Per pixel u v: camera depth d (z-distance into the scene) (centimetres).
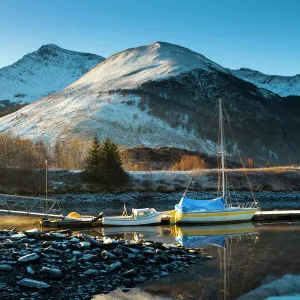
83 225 4216
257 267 2567
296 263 2678
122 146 16425
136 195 7400
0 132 19500
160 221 4416
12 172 8300
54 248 2548
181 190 7956
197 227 4272
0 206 5778
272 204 6775
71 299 1845
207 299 1994
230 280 2288
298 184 8688
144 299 1942
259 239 3562
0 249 2448
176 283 2189
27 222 4400
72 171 8575
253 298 2016
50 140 16800
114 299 1912
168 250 2822
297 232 3919
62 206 6353
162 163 12562
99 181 8100
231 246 3250
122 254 2531
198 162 10919
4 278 2006
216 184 8400
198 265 2580
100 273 2189
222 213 4488
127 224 4294
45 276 2073
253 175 8844
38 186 7706
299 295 2077
